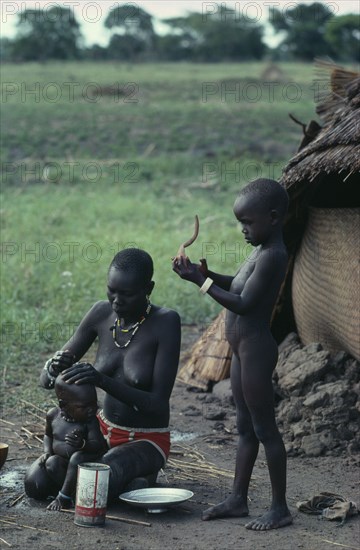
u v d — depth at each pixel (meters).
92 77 55.94
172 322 6.18
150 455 6.04
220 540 5.37
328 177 8.82
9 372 9.48
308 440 7.23
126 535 5.43
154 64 86.75
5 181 25.12
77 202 21.86
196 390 9.10
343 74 9.36
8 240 17.33
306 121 36.94
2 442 7.38
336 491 6.38
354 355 7.99
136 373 6.10
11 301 12.39
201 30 102.69
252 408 5.61
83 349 6.39
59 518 5.70
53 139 31.84
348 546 5.30
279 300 9.19
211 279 5.71
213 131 34.44
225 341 9.10
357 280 7.77
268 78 58.22
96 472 5.52
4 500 6.07
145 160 28.16
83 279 13.91
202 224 19.55
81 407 5.70
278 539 5.40
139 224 19.50
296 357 8.12
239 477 5.82
